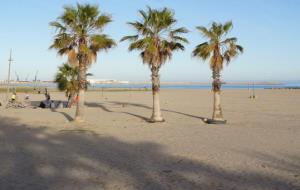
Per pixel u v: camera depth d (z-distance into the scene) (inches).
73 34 916.0
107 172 416.2
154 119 955.3
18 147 580.7
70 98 1502.2
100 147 581.0
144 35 947.3
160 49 944.3
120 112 1282.0
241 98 2249.0
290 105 1588.3
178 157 498.3
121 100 2118.6
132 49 951.0
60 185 363.9
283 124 898.1
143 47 931.3
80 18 908.6
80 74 925.2
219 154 517.0
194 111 1328.7
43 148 572.7
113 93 3250.5
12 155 514.9
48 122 950.4
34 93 3186.5
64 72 1508.4
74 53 913.5
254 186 358.0
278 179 383.2
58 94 3093.0
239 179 383.6
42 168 435.5
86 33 919.0
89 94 3024.1
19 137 690.2
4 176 397.1
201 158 490.9
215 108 939.3
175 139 659.4
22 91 3545.8
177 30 955.3
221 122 923.4
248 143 611.5
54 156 508.4
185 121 987.3
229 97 2380.7
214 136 695.7
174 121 987.3
